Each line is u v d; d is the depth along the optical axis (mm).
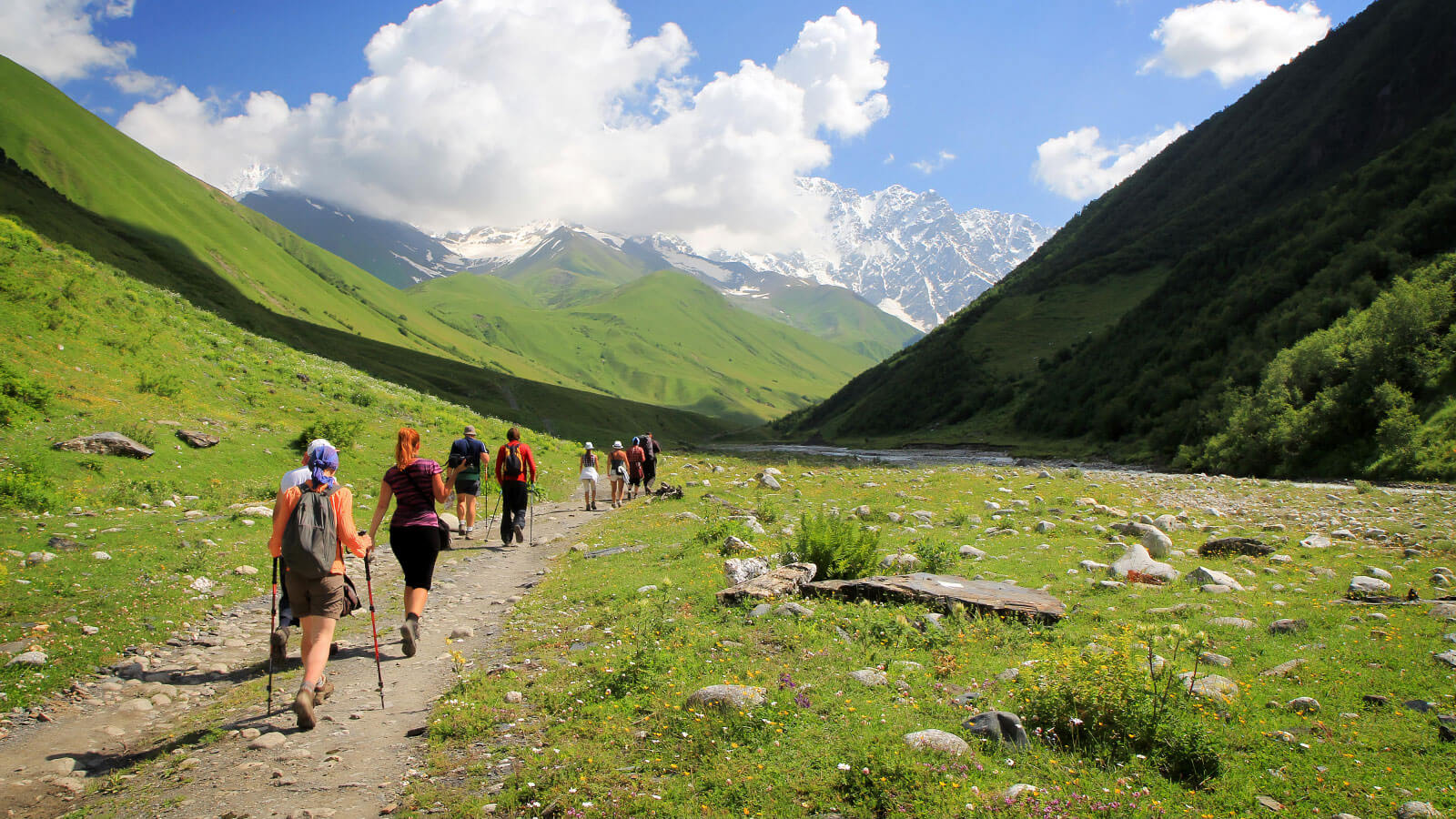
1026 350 125500
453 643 8883
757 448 123312
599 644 8102
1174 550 13766
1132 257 146625
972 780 4758
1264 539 15383
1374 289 50969
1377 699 5973
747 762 5070
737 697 5824
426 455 27641
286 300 177750
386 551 15227
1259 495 27578
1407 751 5129
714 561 12375
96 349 23094
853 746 5203
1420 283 44562
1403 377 40938
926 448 100250
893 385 150875
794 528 16297
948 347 139625
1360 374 42125
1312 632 7930
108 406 20328
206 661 8406
